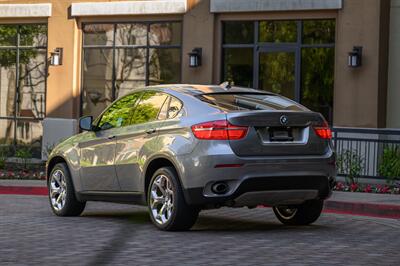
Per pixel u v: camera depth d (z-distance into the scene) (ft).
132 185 41.65
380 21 73.92
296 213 42.22
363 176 69.05
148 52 86.33
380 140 69.67
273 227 42.19
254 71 80.79
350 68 75.25
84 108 90.38
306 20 78.38
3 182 69.87
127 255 32.12
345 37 75.41
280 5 78.02
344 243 36.11
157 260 30.94
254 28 80.74
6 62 94.68
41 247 34.27
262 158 37.45
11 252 32.89
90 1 88.33
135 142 41.39
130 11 85.81
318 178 38.75
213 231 39.88
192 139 37.70
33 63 93.45
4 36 94.58
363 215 52.49
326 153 39.37
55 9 90.84
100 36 89.30
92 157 44.52
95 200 44.73
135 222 43.70
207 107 38.40
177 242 35.70
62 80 90.53
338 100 75.97
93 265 29.84
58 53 90.43
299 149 38.42
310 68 78.33
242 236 37.99
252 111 37.86
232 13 81.15
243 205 38.22
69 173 46.34
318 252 33.30
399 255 33.01
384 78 75.41
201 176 37.19
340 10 75.66
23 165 86.38
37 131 93.35
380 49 74.23
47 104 91.40
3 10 93.20
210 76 81.82
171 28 85.05
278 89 79.82
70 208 46.34
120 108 43.98
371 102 74.23
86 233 38.83
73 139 46.68
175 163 38.24
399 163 66.74
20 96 94.38
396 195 59.67
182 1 83.05
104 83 89.04
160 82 85.71
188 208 38.47
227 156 36.96
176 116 39.42
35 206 53.36
